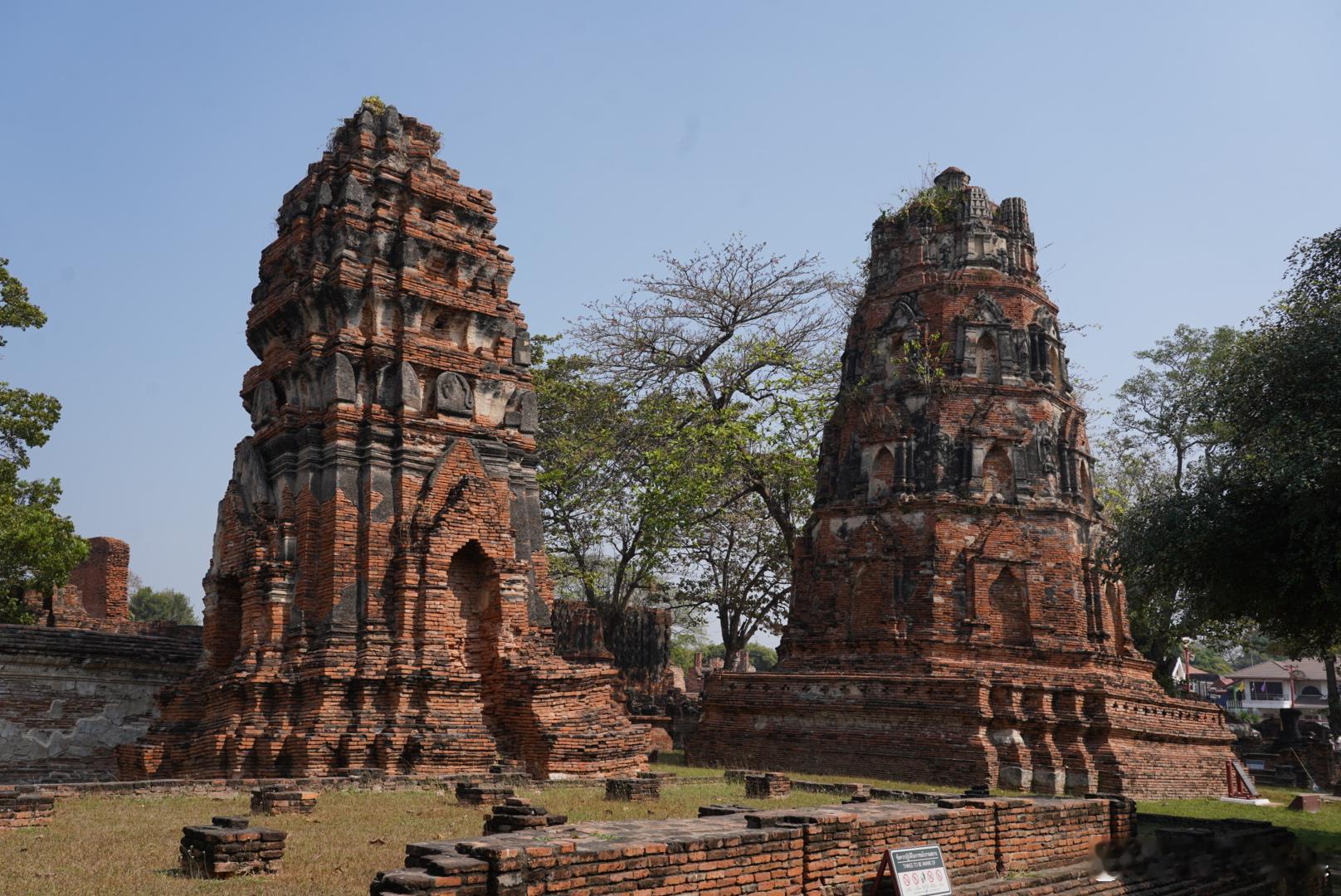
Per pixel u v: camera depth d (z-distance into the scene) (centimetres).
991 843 1582
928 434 3594
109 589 4681
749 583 4988
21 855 1390
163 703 2736
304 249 2761
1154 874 1714
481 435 2756
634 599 6600
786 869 1271
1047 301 3834
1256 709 11075
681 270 4503
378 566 2523
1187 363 4922
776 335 4447
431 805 1955
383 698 2441
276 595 2533
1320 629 2461
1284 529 2280
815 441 4184
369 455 2575
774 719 3494
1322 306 2336
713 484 4131
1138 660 3659
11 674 2859
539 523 2873
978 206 3828
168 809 1859
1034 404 3625
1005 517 3478
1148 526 2495
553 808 1944
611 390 4500
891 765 3206
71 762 2912
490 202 2945
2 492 3672
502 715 2564
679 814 1941
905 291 3809
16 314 3709
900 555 3512
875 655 3438
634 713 4603
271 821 1723
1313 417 2227
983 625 3384
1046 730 3180
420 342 2686
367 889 1230
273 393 2752
